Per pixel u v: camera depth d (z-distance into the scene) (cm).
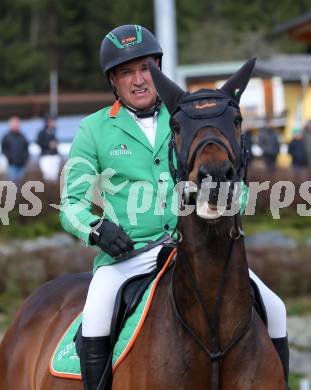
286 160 4453
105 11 11081
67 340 816
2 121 7669
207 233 677
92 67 11031
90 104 7606
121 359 743
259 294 766
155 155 783
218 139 639
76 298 882
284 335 785
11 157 3159
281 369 728
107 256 796
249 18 10050
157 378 705
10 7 10919
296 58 5881
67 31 10838
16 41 10562
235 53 8419
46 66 10362
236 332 698
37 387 841
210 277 689
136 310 752
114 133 793
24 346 898
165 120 796
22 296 2117
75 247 2319
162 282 756
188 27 9525
